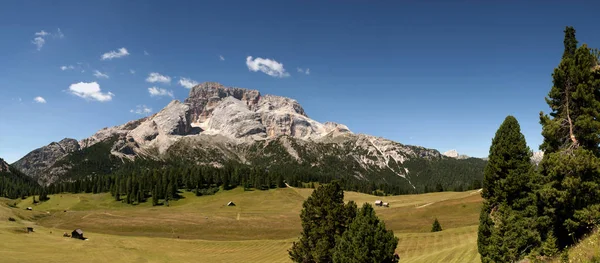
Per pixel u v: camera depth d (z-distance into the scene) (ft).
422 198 606.55
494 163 113.39
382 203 554.05
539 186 105.40
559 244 100.17
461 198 438.40
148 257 268.21
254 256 267.80
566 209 97.86
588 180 94.12
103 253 270.46
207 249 300.81
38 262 219.00
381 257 112.98
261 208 612.29
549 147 104.99
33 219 509.76
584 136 97.19
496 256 102.68
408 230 337.52
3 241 274.57
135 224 435.53
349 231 121.29
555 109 105.70
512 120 112.78
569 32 107.14
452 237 234.58
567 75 101.24
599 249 54.90
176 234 388.16
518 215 106.01
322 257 146.30
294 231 378.32
